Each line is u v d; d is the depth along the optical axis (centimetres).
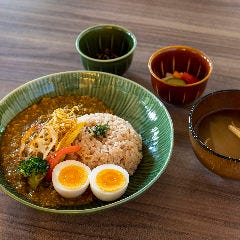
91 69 42
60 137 35
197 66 41
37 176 32
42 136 35
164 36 50
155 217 31
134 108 39
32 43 49
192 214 31
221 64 46
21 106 39
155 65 41
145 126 38
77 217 31
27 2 57
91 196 32
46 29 52
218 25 52
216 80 43
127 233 30
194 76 42
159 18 54
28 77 44
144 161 36
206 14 54
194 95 39
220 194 33
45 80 40
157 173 31
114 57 46
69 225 30
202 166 35
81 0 57
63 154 33
